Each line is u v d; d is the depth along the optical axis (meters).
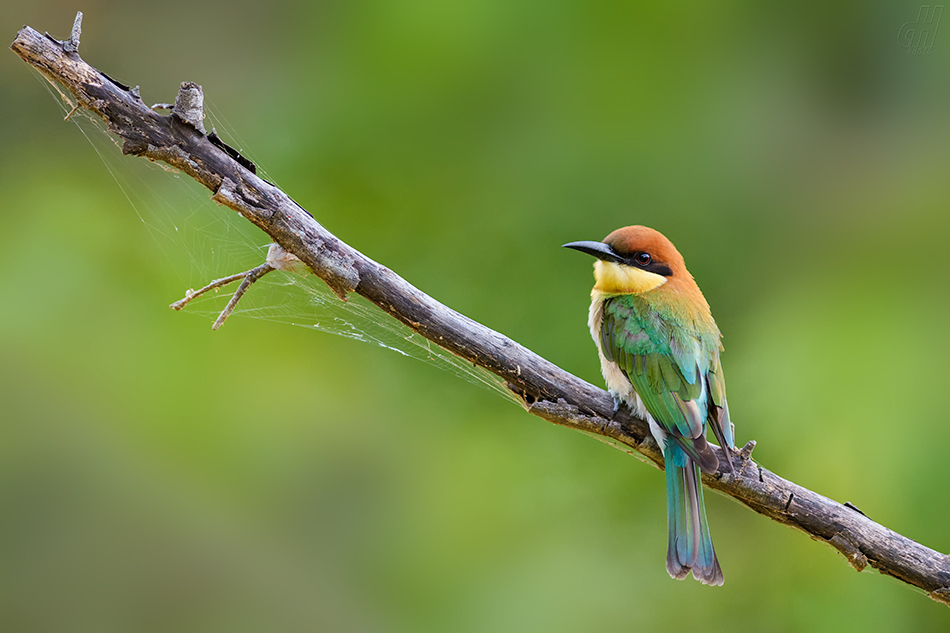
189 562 9.33
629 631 9.70
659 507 10.16
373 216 10.88
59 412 9.69
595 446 10.36
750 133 11.33
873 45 11.20
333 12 11.05
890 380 10.09
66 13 11.60
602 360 8.02
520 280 10.74
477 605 9.80
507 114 11.12
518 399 7.39
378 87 11.01
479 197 10.95
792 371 10.27
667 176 11.16
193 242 10.46
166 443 9.86
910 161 11.05
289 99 11.16
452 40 10.77
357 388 10.41
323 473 10.12
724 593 9.95
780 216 11.10
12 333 9.92
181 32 11.52
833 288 10.82
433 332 6.64
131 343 10.08
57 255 10.31
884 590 9.64
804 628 9.73
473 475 10.27
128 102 5.88
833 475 9.78
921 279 10.77
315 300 9.58
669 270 8.23
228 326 10.26
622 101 11.21
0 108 10.80
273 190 6.18
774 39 11.33
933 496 9.50
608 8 10.88
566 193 11.00
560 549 10.07
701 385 7.58
